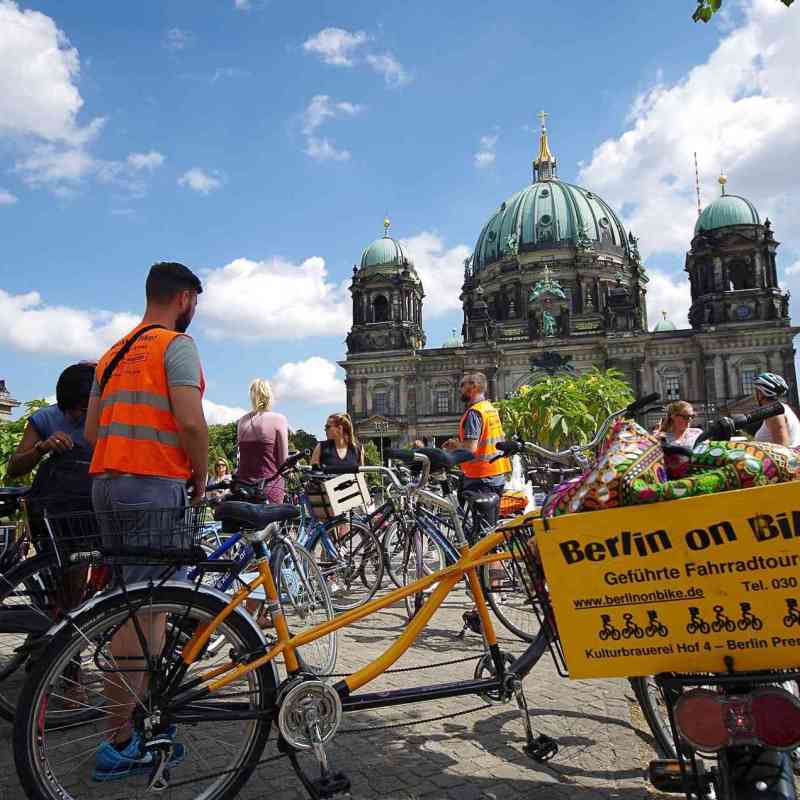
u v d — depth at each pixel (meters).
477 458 9.73
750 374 84.50
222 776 4.45
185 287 5.79
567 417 52.75
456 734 5.85
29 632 5.86
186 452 5.27
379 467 8.88
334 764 5.30
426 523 8.79
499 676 5.20
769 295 85.12
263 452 10.70
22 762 3.98
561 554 3.86
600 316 95.50
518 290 103.44
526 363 92.81
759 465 3.81
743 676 3.68
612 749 5.56
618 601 3.78
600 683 7.20
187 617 4.50
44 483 6.39
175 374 5.27
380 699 4.84
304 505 10.27
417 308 104.88
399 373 96.88
